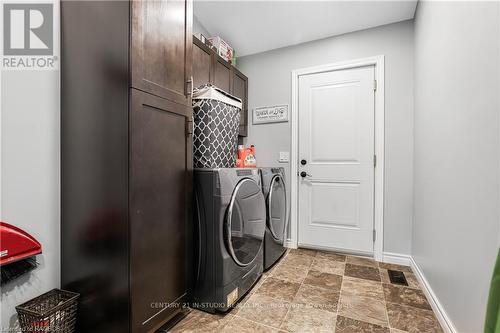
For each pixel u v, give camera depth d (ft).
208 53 7.23
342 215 8.39
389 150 7.72
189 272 4.81
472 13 3.54
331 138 8.57
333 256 8.16
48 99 4.05
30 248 3.68
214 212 4.84
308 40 8.80
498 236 2.84
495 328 1.91
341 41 8.41
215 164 5.56
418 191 6.65
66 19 4.04
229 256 4.95
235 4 6.94
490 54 3.04
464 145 3.76
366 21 7.66
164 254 4.17
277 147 9.36
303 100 9.00
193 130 5.35
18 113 3.76
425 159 5.96
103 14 3.68
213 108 5.48
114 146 3.63
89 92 3.85
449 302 4.26
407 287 5.99
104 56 3.70
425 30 6.03
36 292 3.93
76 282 4.03
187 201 4.72
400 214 7.57
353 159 8.27
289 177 9.14
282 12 7.25
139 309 3.67
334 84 8.55
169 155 4.28
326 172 8.63
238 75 9.08
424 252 5.92
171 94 4.28
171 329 4.39
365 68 8.14
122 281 3.59
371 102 8.05
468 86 3.65
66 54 4.05
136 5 3.57
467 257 3.62
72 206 4.06
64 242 4.16
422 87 6.31
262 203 6.41
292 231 9.03
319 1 6.78
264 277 6.54
